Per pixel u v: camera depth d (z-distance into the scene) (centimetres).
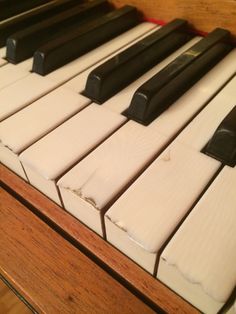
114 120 13
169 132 12
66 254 12
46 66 16
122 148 12
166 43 17
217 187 10
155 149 12
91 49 18
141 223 9
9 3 20
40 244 12
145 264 10
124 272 11
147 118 13
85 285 11
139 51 15
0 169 14
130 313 11
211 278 8
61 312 11
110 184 11
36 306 11
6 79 16
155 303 10
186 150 11
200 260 9
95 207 10
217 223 9
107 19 18
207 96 14
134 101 13
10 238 13
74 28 19
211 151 11
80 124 13
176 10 18
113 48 18
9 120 13
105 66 14
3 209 13
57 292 11
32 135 12
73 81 15
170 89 13
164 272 10
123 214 10
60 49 16
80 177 11
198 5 17
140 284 10
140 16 20
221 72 15
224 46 16
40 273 12
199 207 10
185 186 10
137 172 11
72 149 12
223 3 16
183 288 9
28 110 14
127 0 19
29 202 13
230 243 9
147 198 10
